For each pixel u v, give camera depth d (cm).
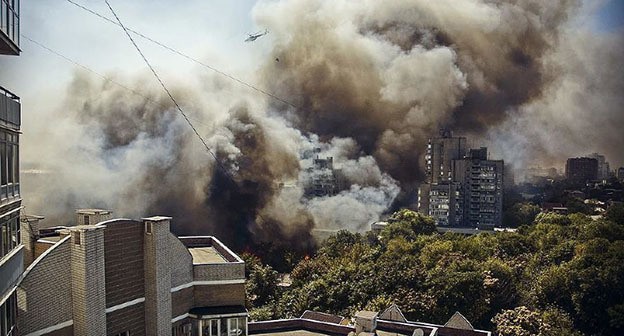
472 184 15812
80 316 3381
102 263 3488
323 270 10644
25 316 3086
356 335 4447
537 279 8969
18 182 2920
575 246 10006
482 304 7912
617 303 8212
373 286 8462
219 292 4369
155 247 3853
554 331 7400
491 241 11300
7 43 2816
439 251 10081
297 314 8406
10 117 2756
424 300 7906
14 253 2786
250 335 4844
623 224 11962
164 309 3938
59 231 4147
